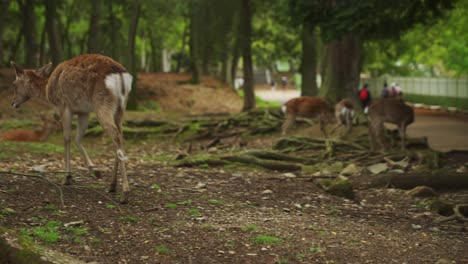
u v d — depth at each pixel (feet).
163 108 113.29
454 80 126.62
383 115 49.19
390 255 21.81
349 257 21.21
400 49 128.16
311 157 49.73
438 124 82.38
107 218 23.80
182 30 174.50
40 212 23.63
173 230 23.02
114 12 126.52
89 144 59.82
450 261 21.02
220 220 25.53
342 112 56.70
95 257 19.35
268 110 71.51
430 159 44.29
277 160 45.09
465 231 27.63
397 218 29.78
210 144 61.21
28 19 112.78
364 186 36.83
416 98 150.41
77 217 23.45
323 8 46.85
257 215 27.48
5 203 24.21
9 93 93.35
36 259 17.25
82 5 129.39
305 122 67.00
